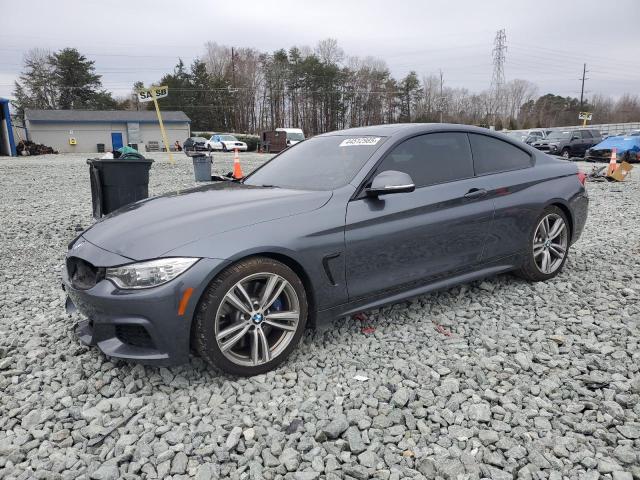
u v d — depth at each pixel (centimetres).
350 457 231
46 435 252
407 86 8962
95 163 632
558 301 415
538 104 10144
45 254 602
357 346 340
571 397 275
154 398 281
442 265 379
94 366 316
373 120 8844
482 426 250
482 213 395
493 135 438
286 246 301
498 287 448
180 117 5706
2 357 333
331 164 378
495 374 299
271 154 3759
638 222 772
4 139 3650
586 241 633
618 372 300
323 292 321
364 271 337
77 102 7800
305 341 347
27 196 1101
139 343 283
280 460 230
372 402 271
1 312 416
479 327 366
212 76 8506
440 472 220
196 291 274
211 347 282
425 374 301
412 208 357
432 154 390
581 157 2581
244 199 332
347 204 334
